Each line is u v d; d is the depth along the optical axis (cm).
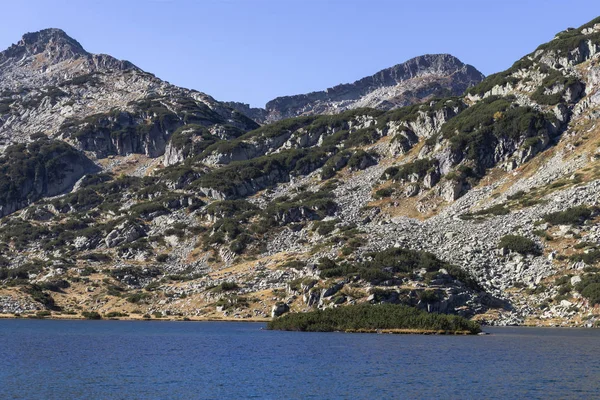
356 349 11575
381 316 14575
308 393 7969
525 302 16138
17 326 16550
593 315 14825
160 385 8419
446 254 18338
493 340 12662
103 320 18462
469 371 9300
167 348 11938
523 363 9906
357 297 15700
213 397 7750
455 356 10638
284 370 9488
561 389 8131
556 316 15338
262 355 10950
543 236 18012
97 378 8875
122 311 19512
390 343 12419
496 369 9450
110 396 7788
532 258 17425
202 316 17950
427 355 10788
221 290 18950
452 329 14025
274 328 15388
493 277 17200
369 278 16150
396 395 7869
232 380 8738
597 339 12644
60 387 8275
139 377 8962
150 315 18725
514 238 18100
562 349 11306
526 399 7631
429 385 8394
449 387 8269
